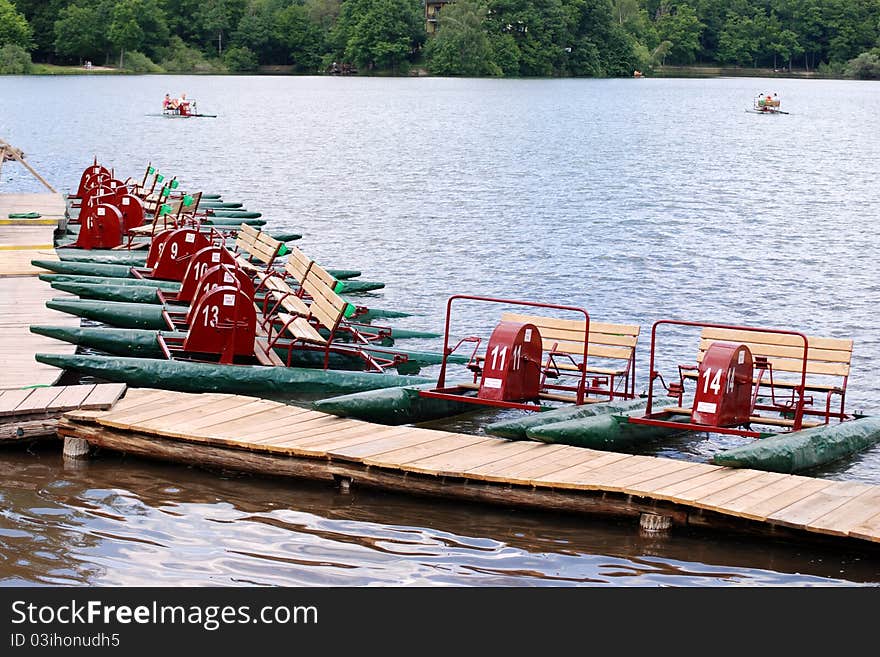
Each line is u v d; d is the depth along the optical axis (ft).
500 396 41.19
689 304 67.77
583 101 389.60
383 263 80.23
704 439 42.80
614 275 76.48
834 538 31.96
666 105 375.45
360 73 554.46
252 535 32.53
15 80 441.27
